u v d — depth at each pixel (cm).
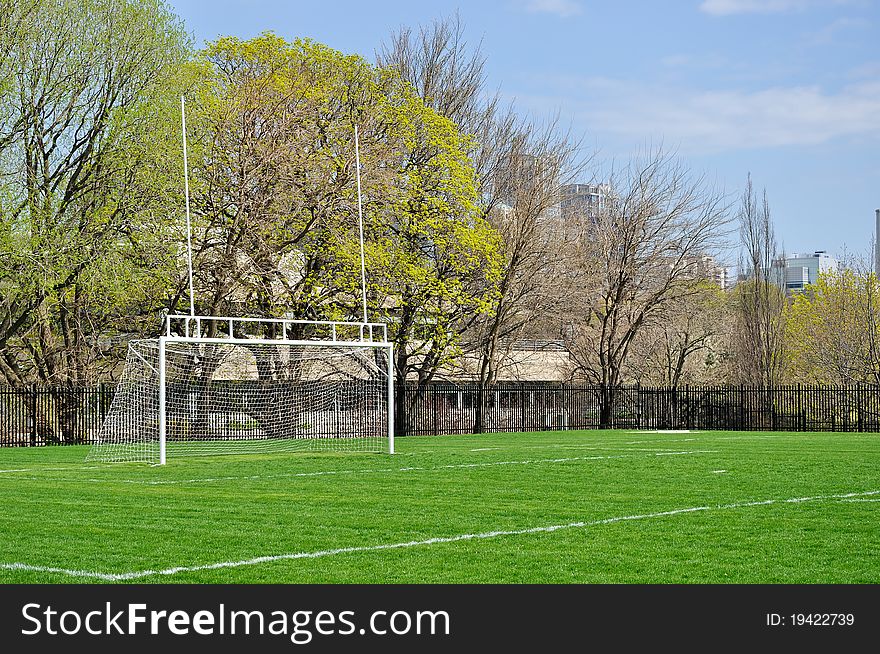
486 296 3875
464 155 3756
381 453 2434
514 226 4119
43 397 3078
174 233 3158
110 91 3209
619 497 1481
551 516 1280
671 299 4697
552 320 4469
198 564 976
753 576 916
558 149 4384
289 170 3366
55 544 1077
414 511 1334
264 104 3359
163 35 3247
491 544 1074
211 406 3212
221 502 1436
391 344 2441
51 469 2022
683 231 4703
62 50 3098
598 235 4716
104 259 3023
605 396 4216
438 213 3750
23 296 3081
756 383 4988
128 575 933
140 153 3116
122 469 2006
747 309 5056
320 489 1608
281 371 3484
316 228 3503
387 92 3728
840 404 3878
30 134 3119
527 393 4009
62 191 3222
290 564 974
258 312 3503
